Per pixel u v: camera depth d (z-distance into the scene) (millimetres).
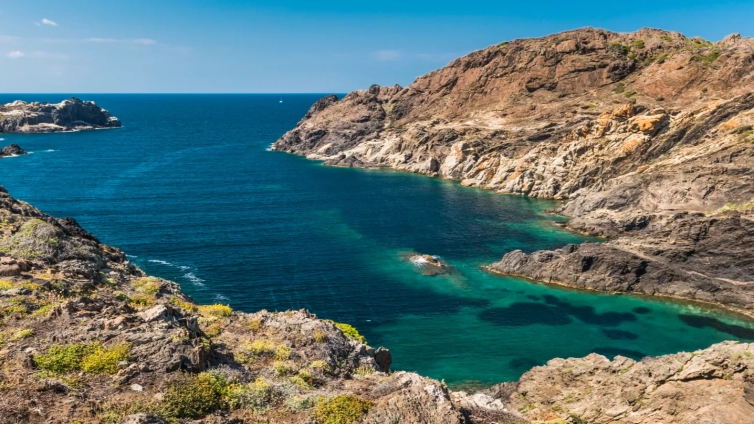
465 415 20219
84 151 189000
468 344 54344
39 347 19578
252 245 85750
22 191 119062
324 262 78438
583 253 73062
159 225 95875
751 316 61562
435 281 72188
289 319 29484
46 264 31031
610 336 56594
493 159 143750
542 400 36000
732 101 105562
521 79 173875
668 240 73375
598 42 171625
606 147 125188
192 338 21656
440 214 110500
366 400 19859
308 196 126812
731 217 69500
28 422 14992
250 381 20781
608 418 31656
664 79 149000
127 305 26078
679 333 57344
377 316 60594
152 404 16969
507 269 76062
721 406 27359
